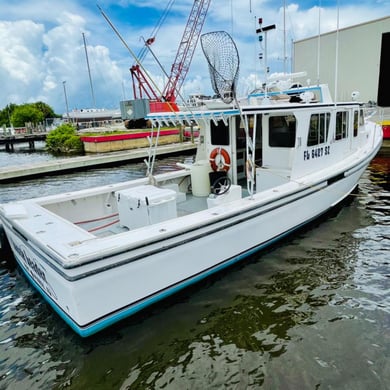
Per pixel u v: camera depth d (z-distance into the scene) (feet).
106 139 73.36
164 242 12.33
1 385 10.48
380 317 12.75
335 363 10.69
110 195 18.57
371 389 9.70
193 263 13.74
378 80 58.85
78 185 45.88
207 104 16.83
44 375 10.80
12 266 18.76
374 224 21.59
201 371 10.69
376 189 31.01
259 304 13.83
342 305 13.57
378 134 33.37
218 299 14.17
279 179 19.13
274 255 17.63
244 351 11.42
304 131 18.60
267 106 16.26
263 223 16.44
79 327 11.21
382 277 15.44
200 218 13.78
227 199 16.10
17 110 207.72
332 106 20.59
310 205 19.57
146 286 12.33
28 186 45.62
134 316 13.01
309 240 19.30
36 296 15.38
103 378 10.59
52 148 91.76
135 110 91.71
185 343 11.85
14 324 13.39
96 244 11.24
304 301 13.94
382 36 56.85
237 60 13.38
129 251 11.34
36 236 11.99
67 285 10.50
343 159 24.03
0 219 17.01
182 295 14.37
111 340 12.06
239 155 20.79
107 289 11.23
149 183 19.30
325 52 62.54
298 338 11.88
